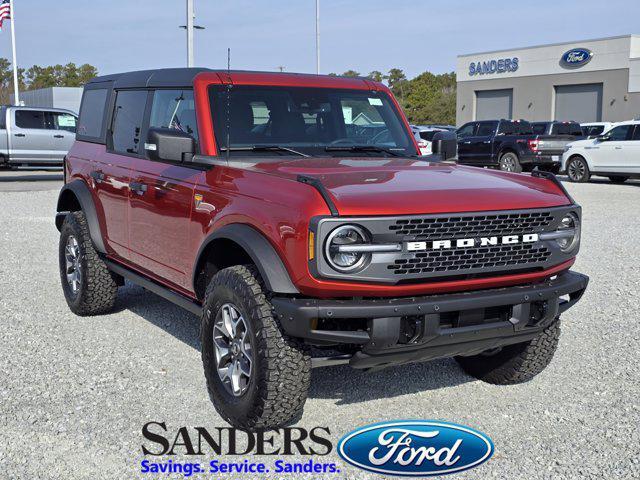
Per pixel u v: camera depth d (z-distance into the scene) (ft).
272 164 14.92
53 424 14.02
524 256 13.62
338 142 17.26
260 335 12.81
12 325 20.54
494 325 13.30
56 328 20.29
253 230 13.29
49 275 27.14
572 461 12.71
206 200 14.84
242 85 16.53
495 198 13.34
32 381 16.22
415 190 13.08
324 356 13.38
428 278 12.84
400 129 18.43
